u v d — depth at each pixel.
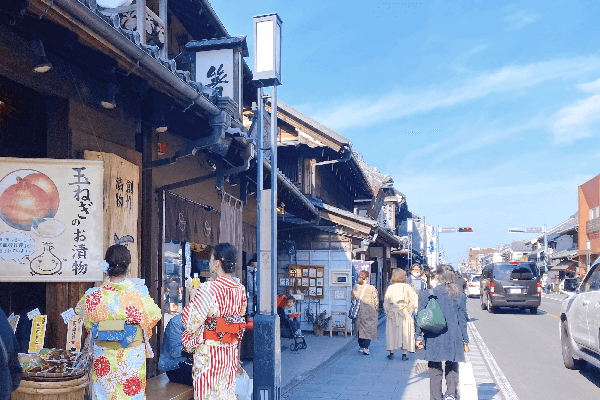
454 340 6.31
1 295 4.90
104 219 4.93
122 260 3.92
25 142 4.96
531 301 22.25
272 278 5.59
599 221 44.31
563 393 7.76
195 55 8.22
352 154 17.34
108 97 5.22
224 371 4.29
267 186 9.99
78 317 4.66
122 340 3.78
